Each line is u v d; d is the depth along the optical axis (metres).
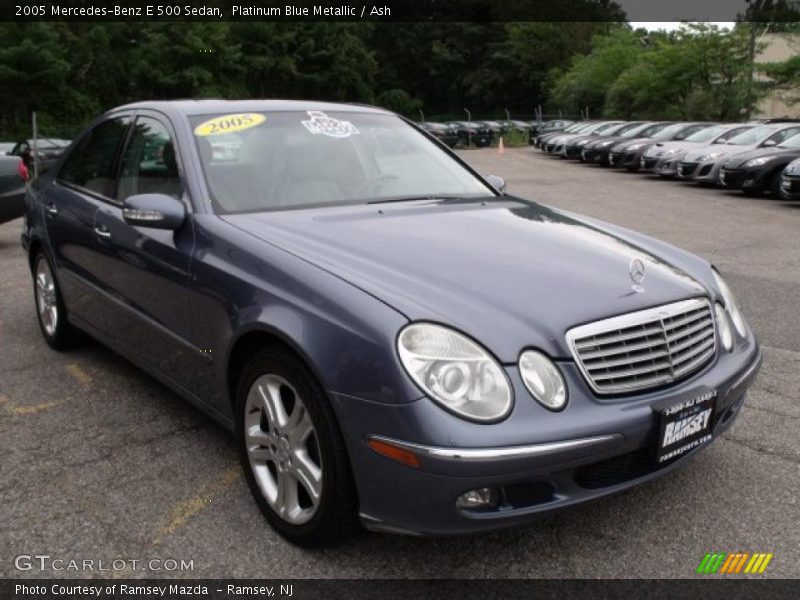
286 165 3.64
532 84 73.69
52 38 39.19
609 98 43.44
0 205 8.49
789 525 2.90
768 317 5.81
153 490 3.16
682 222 11.38
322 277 2.65
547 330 2.50
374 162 3.92
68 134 35.31
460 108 77.38
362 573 2.61
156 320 3.51
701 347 2.86
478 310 2.50
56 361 4.73
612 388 2.53
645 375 2.62
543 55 72.62
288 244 2.93
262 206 3.41
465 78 75.25
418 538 2.80
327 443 2.50
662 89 39.56
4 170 8.52
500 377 2.35
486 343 2.38
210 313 3.06
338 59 53.44
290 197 3.50
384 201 3.63
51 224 4.55
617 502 3.06
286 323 2.61
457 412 2.29
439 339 2.37
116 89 43.97
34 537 2.83
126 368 4.60
